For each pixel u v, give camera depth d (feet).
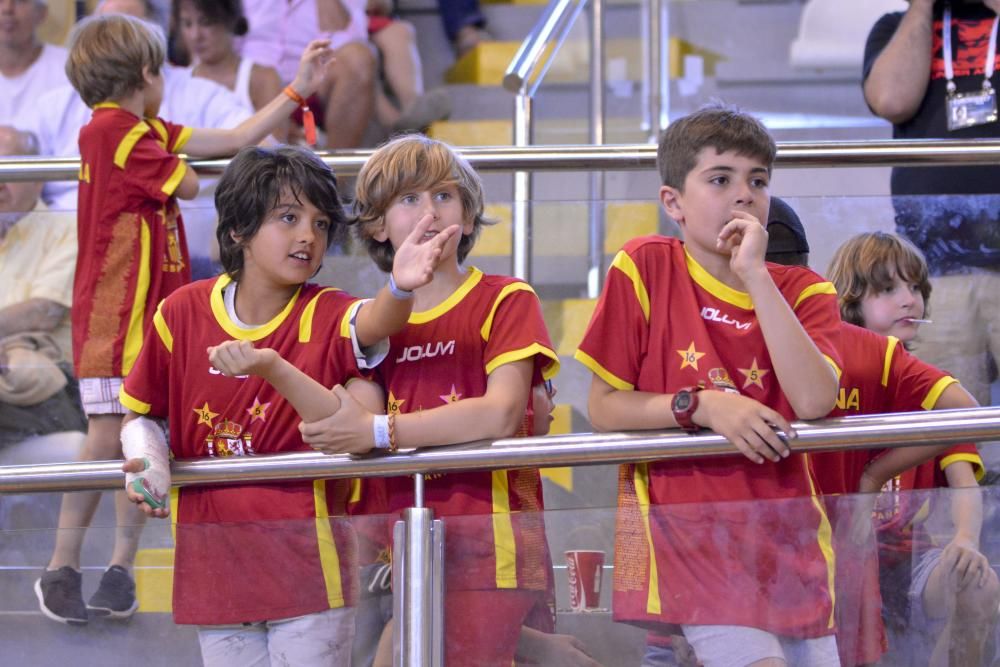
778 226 21.70
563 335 23.94
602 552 15.92
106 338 21.86
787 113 37.58
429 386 17.26
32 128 33.78
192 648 16.29
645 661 15.81
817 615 15.76
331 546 16.10
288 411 17.10
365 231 18.29
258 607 16.14
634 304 16.96
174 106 34.01
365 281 21.47
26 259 22.93
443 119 37.81
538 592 15.90
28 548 16.55
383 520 16.06
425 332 17.44
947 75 25.67
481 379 17.29
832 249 22.27
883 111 26.22
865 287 21.70
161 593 16.35
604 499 23.57
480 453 15.97
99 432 21.98
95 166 22.03
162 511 16.10
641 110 35.68
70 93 33.76
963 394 19.29
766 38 37.78
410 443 16.08
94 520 22.21
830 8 37.91
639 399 16.49
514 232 23.65
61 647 16.44
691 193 17.08
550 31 28.50
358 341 16.92
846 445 15.72
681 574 15.90
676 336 16.80
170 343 17.48
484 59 38.88
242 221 17.33
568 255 23.73
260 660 16.19
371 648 15.94
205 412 17.21
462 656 15.83
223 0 34.88
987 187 25.52
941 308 21.88
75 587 16.48
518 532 15.96
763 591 15.80
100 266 21.91
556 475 23.66
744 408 15.57
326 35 36.29
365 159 22.71
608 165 23.20
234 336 17.26
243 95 34.99
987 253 21.86
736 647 15.75
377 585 15.99
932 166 24.79
